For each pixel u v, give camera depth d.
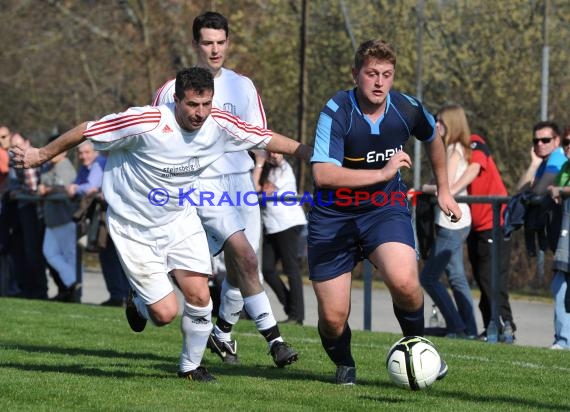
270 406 16.06
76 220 36.69
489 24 53.00
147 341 25.47
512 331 29.20
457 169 29.77
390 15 56.00
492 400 17.30
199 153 18.08
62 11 74.75
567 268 26.16
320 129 17.64
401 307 18.06
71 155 57.78
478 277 30.11
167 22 69.56
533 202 27.41
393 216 18.03
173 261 18.44
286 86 59.75
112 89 72.81
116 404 16.03
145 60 69.81
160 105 19.55
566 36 51.38
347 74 57.62
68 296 39.69
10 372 19.28
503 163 51.47
